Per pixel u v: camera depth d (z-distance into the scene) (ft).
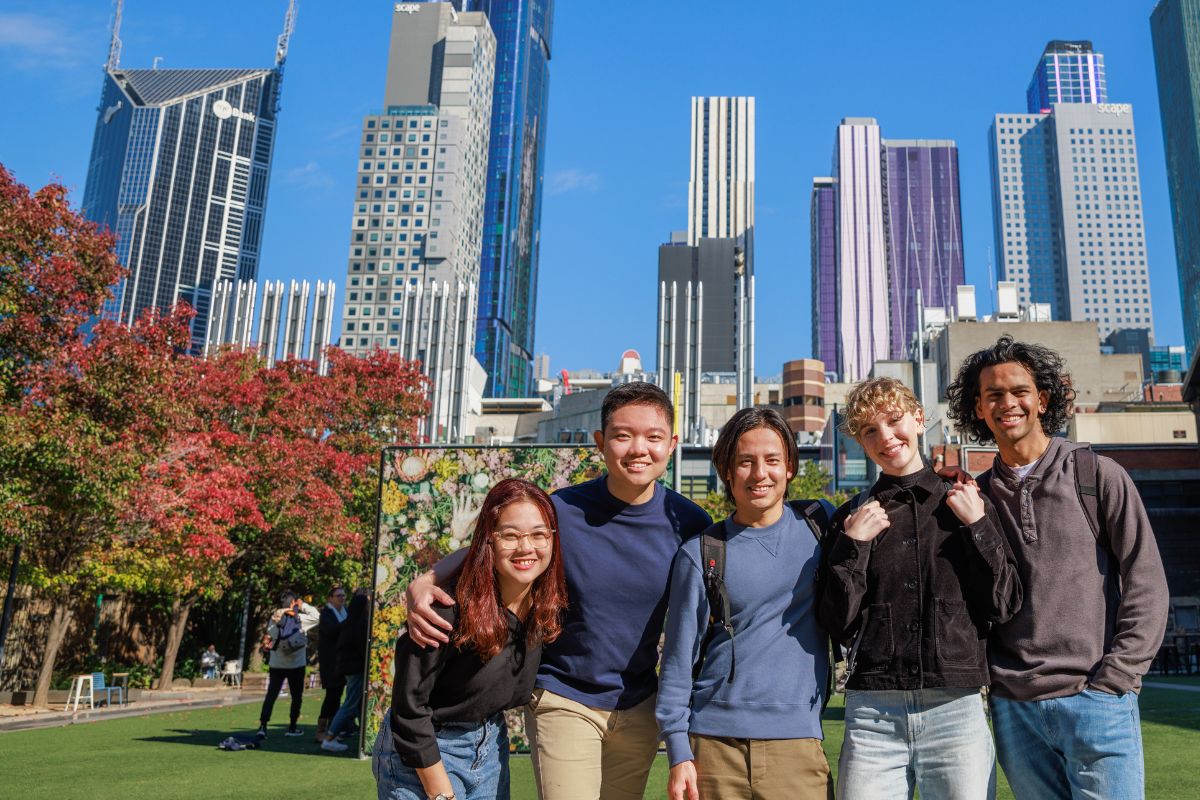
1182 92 642.22
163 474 54.95
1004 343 11.59
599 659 11.48
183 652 88.63
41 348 47.88
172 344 55.62
